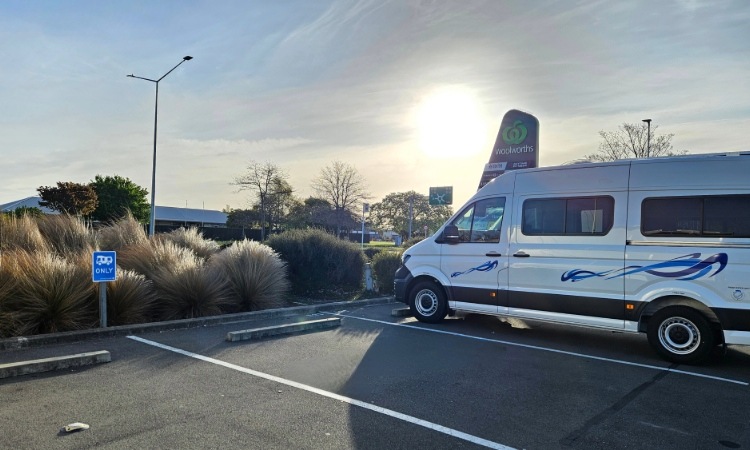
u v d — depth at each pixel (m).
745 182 6.03
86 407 4.20
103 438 3.58
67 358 5.30
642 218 6.61
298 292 11.82
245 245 10.60
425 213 57.50
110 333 6.91
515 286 7.63
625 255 6.66
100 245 10.02
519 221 7.69
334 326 8.14
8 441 3.49
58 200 37.34
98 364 5.52
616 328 6.71
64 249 9.21
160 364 5.59
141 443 3.52
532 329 8.34
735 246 5.95
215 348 6.41
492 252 7.92
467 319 9.16
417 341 7.19
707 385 5.32
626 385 5.26
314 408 4.34
